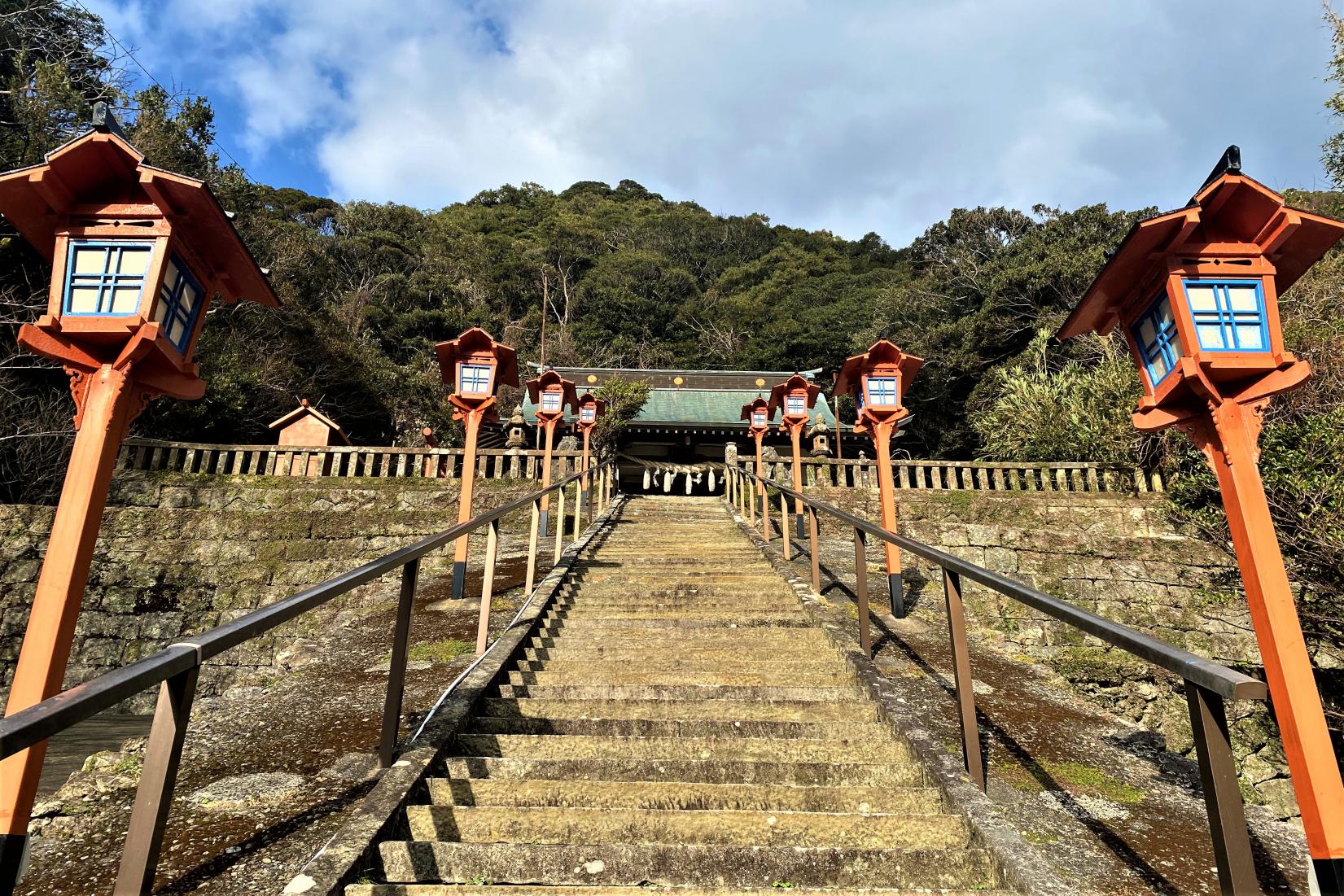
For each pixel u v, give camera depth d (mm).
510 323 39094
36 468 11492
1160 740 4172
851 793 2971
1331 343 8914
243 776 3129
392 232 40500
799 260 47750
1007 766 3525
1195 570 9469
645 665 4578
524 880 2449
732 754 3402
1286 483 7148
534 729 3631
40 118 12750
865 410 6871
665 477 19656
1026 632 8172
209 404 14383
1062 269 22031
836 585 7520
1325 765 2156
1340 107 10648
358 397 23125
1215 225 2754
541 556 9281
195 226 2789
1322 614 7234
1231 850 1688
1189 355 2600
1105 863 2592
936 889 2484
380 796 2660
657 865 2494
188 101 17891
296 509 10602
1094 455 12070
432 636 5691
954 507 10812
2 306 11891
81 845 2607
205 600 9734
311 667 5078
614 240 52906
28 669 2199
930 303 28641
